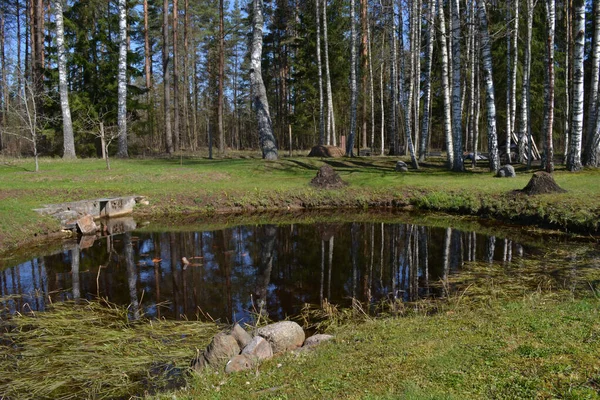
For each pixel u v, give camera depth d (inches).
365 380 131.4
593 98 653.3
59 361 186.4
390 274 332.8
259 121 893.8
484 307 225.0
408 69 1177.4
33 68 1062.4
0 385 169.6
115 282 321.4
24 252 408.8
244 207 615.2
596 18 633.0
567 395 108.9
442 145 1893.5
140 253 405.7
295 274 338.6
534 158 914.7
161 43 1595.7
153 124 1550.2
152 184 662.5
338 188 652.7
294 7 1317.7
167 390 160.7
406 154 1111.0
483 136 1460.4
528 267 320.2
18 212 461.4
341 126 1594.5
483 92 1196.5
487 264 339.9
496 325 168.4
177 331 222.7
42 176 669.9
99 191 605.0
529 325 163.0
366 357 151.6
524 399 110.0
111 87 1107.3
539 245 394.9
